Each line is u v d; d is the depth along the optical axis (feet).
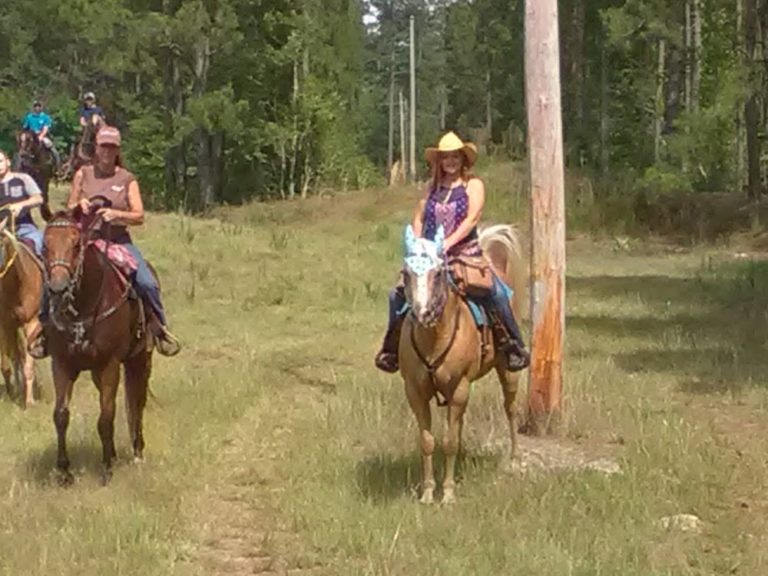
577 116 139.95
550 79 35.70
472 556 24.97
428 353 28.02
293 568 25.32
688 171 118.01
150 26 130.72
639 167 137.08
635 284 70.79
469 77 241.55
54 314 29.68
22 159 80.38
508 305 30.19
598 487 29.43
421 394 28.63
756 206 100.53
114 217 30.76
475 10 245.04
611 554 25.04
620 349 49.88
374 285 66.44
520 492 29.01
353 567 24.66
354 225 106.42
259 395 41.50
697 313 59.47
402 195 116.06
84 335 29.99
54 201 87.30
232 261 70.18
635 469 30.83
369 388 41.22
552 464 32.30
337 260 73.36
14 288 39.52
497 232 32.37
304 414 39.11
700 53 127.44
